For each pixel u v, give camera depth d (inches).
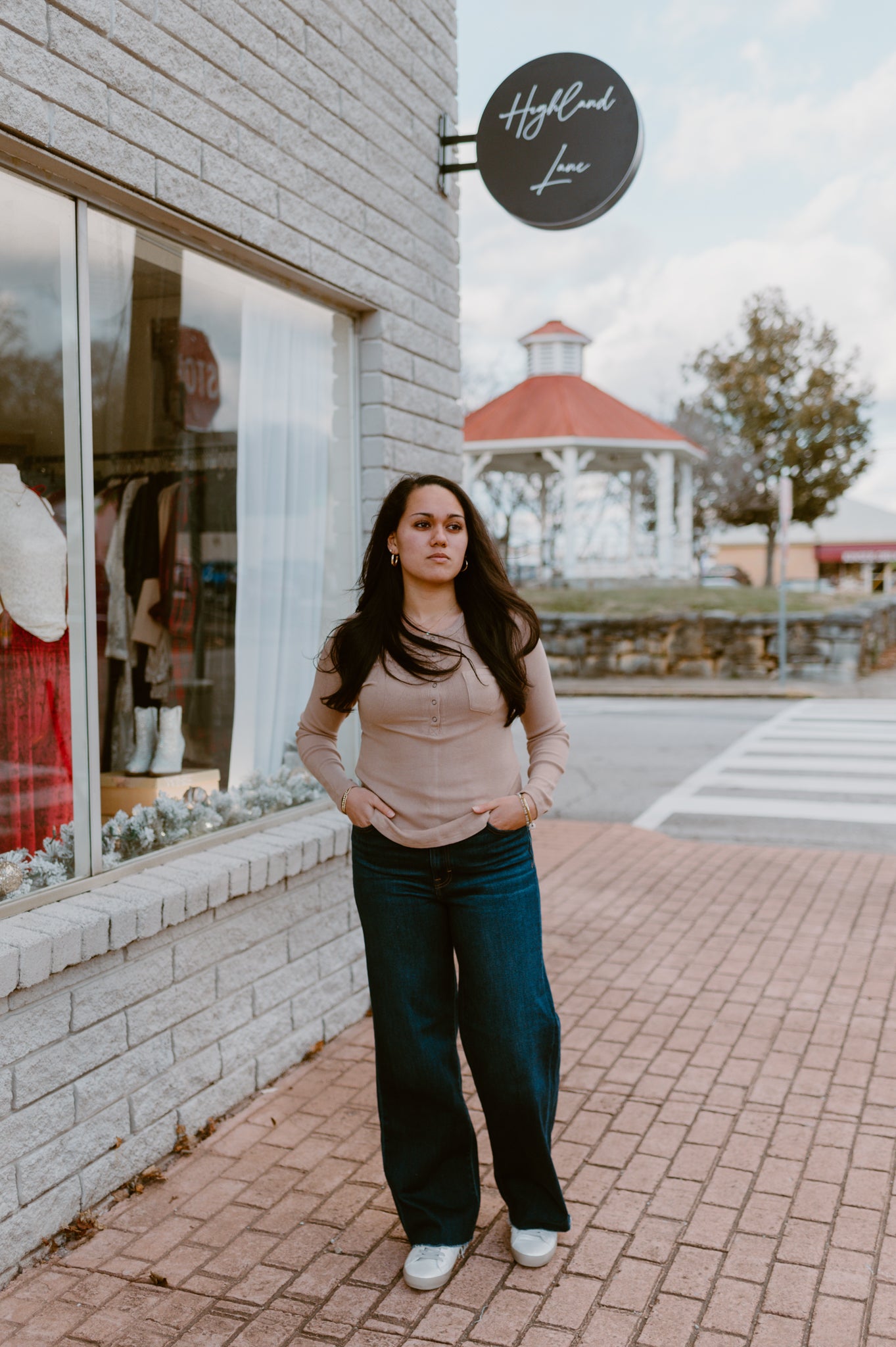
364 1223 111.0
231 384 146.0
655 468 919.0
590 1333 94.0
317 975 152.9
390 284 168.7
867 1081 142.7
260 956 139.9
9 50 97.3
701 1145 126.4
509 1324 95.3
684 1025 161.9
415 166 175.6
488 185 172.4
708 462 1245.7
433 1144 103.0
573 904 227.9
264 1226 110.4
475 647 97.6
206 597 145.9
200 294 137.8
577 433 878.4
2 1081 101.1
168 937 122.8
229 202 129.3
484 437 904.9
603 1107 136.1
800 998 171.9
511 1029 97.7
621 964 189.3
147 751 135.9
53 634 117.3
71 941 105.8
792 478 1235.9
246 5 131.0
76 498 118.5
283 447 157.9
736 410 1238.9
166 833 135.5
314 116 146.3
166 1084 122.6
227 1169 121.4
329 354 165.0
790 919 215.2
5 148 101.6
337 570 171.5
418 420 179.0
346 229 154.7
